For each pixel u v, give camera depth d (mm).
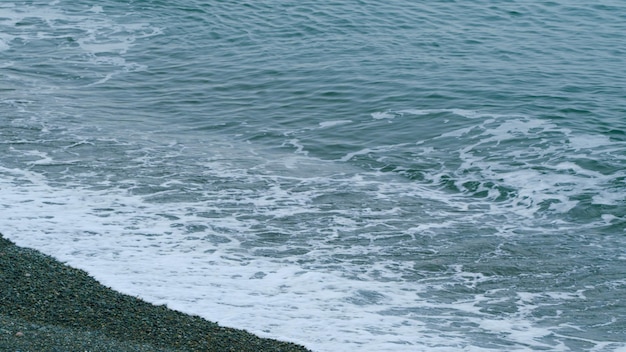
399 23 33812
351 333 12078
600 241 15875
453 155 20328
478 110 23641
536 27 34562
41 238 14602
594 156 19891
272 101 24703
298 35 31578
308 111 23781
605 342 12258
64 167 18328
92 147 19734
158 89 25531
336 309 12859
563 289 13977
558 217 16891
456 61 28984
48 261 13516
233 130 22094
